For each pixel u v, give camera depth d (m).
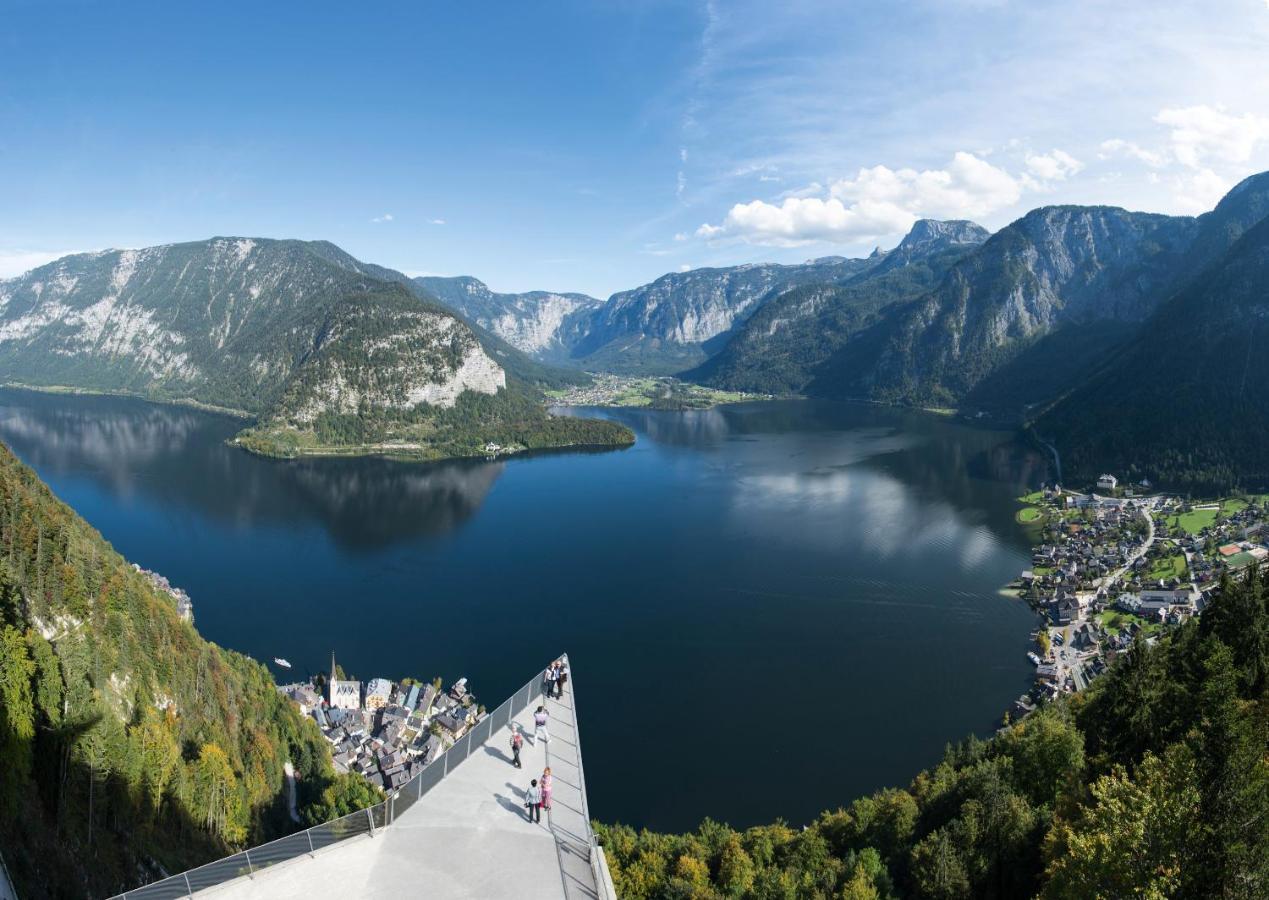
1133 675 70.88
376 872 27.55
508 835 29.64
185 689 110.94
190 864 79.94
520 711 39.12
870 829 84.19
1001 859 61.12
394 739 128.38
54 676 78.88
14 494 118.44
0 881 48.81
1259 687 67.94
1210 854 37.16
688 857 80.69
